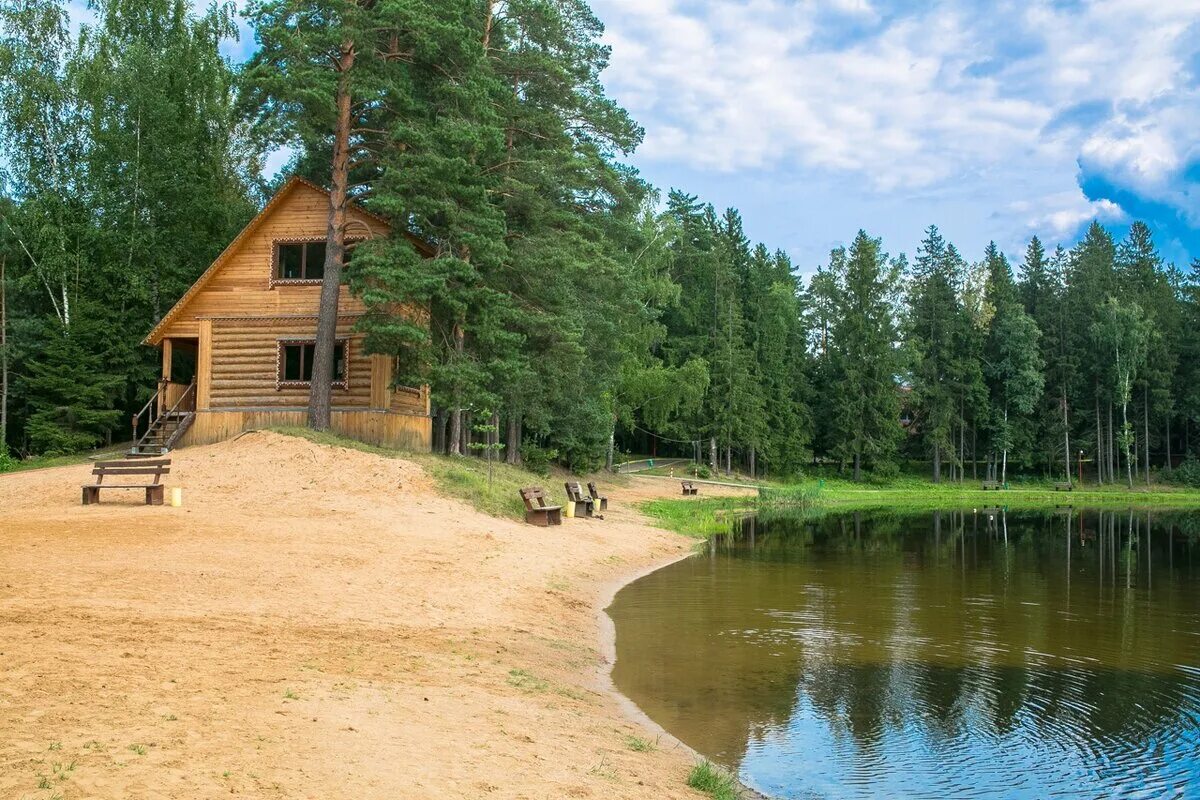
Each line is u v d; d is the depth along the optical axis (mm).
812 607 16250
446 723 7402
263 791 5234
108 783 5086
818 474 76312
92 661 7770
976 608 16688
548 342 31781
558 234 30969
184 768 5457
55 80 38562
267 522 17938
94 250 39156
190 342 33438
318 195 30531
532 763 6734
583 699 9391
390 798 5445
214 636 9273
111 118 37812
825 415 77750
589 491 30297
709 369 67188
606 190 36688
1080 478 78438
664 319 73188
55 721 6133
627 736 8273
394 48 28453
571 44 34188
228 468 23469
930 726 9305
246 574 12883
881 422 73812
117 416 37562
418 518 19969
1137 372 78875
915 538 32156
